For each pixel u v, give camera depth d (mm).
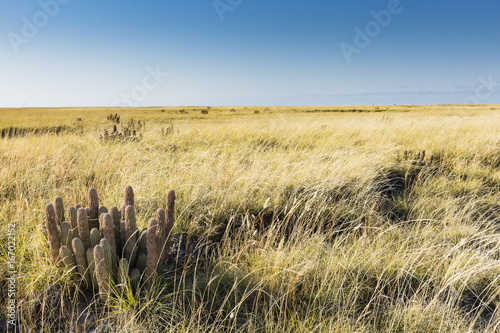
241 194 4117
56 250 2361
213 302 2490
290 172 4914
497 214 4406
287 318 2359
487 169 6227
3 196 3988
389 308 2471
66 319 2170
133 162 5281
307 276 2666
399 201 4707
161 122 19578
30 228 3137
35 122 16047
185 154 6223
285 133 9078
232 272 2713
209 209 3793
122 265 2246
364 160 5648
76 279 2393
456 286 2740
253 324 2266
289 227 3717
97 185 4484
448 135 8688
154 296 2393
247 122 12867
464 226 3816
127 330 2047
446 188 5191
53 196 3922
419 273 2875
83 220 2297
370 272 2875
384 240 3439
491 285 2775
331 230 3727
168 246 2779
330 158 5844
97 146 7027
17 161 5180
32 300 2170
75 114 28656
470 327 2195
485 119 12906
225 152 6395
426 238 3525
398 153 7008
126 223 2357
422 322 2320
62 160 5098
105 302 2252
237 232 3574
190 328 2143
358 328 2225
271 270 2693
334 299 2490
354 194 4605
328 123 12461
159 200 3932
